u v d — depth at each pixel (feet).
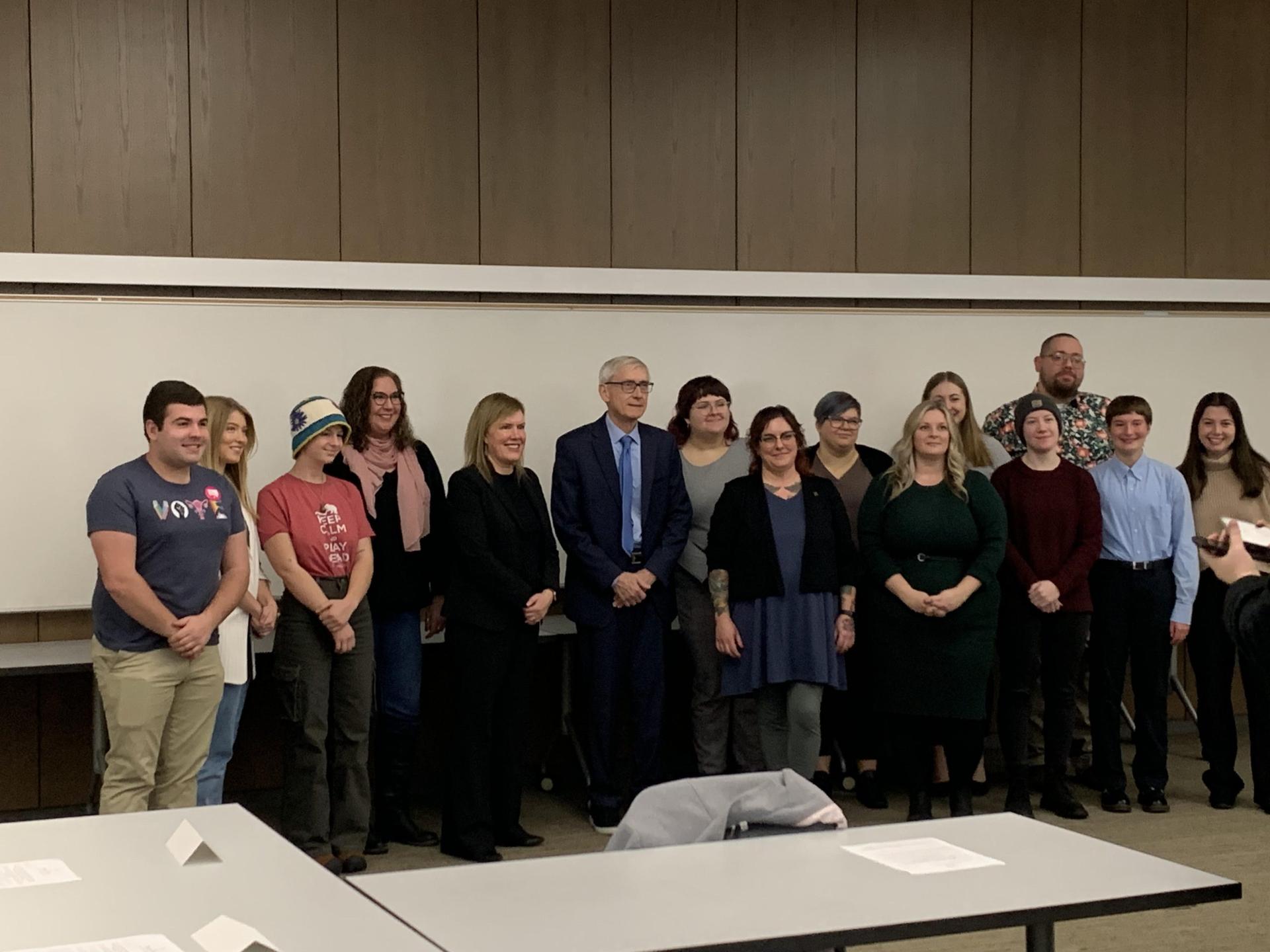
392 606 14.94
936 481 15.07
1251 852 14.69
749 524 15.15
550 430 18.19
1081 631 15.76
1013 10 20.68
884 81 20.03
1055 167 20.94
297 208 17.37
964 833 7.81
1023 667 15.74
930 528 14.85
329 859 13.75
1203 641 16.76
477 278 17.92
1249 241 21.89
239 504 12.67
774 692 15.34
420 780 17.74
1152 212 21.45
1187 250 21.66
